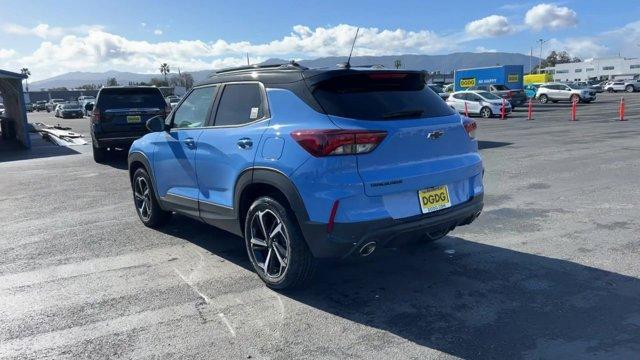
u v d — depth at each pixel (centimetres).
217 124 479
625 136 1484
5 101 2173
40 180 1066
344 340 348
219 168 465
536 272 454
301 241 400
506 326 359
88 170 1192
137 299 425
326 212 365
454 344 338
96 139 1268
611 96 4766
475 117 2730
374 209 369
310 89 395
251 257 450
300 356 330
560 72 11312
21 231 649
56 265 514
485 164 1052
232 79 475
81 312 403
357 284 443
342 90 394
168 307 407
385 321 373
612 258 480
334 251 375
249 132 427
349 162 362
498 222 616
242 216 455
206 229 628
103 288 450
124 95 1301
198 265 501
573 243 528
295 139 381
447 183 410
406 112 397
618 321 360
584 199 714
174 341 354
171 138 541
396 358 323
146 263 511
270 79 430
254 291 434
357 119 373
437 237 457
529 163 1042
